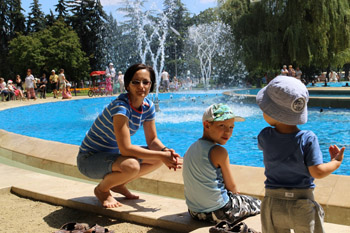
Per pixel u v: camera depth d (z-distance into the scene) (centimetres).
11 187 404
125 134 306
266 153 214
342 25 2253
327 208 312
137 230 294
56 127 1032
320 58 2409
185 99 1925
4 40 6003
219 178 276
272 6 2450
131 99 317
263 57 2459
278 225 211
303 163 199
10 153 620
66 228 277
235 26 2666
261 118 1050
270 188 212
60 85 2164
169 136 804
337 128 842
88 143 336
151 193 416
